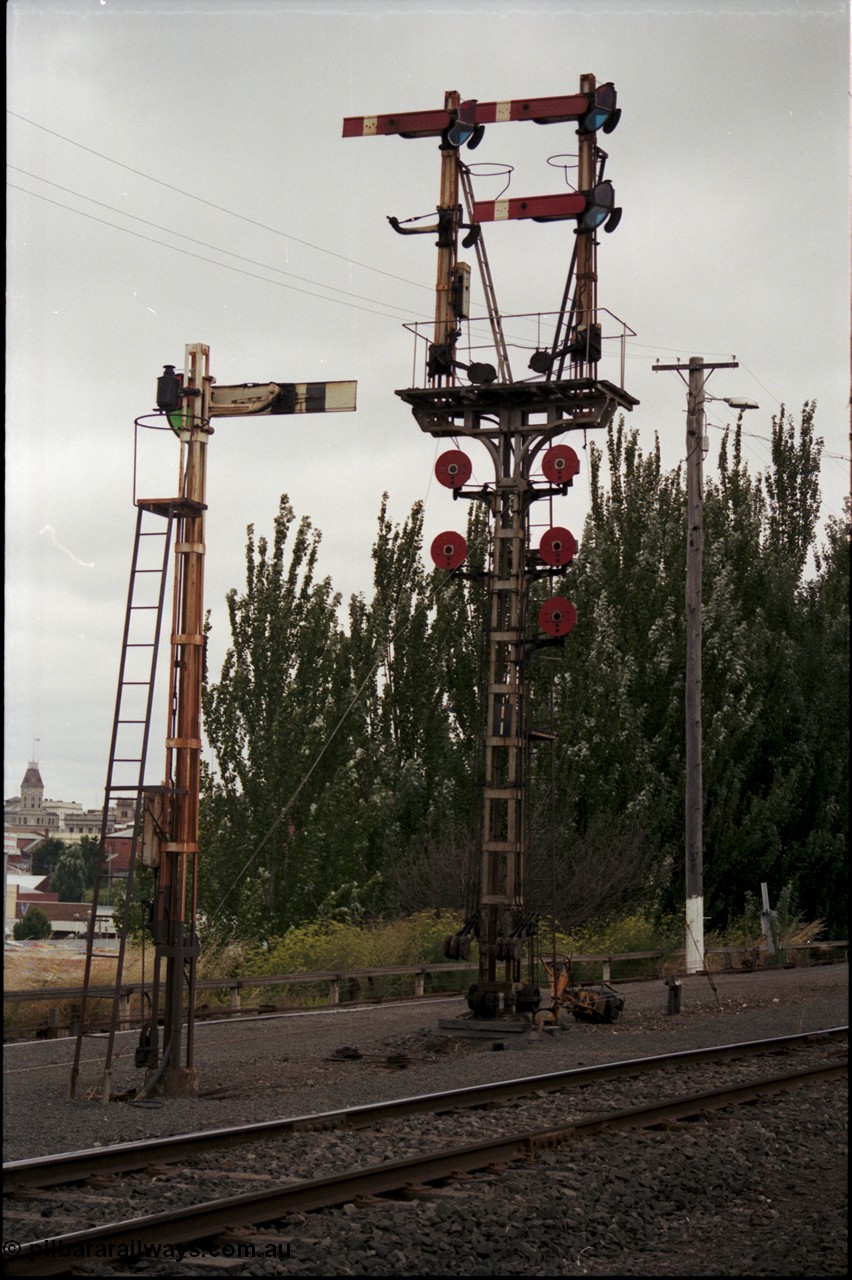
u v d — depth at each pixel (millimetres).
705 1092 12828
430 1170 9828
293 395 14359
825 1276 7586
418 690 38375
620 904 34719
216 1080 15188
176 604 14305
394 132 20453
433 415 20891
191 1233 8109
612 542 42000
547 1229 8664
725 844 37281
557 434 20406
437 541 20781
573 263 20047
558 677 38375
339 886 32844
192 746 14203
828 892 39688
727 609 39812
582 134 20016
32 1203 8984
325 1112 12445
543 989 26766
